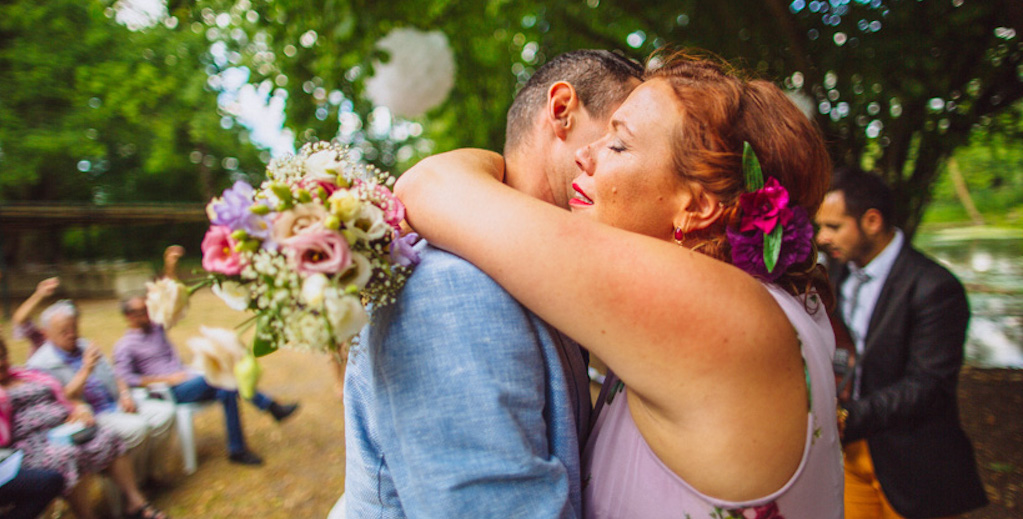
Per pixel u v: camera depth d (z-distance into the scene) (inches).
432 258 34.1
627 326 27.2
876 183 80.3
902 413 70.7
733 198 34.2
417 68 144.5
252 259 28.5
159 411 169.0
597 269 27.8
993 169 992.9
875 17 167.8
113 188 780.6
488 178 35.9
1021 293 431.8
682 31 209.6
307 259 28.5
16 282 514.0
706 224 35.0
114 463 147.7
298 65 192.4
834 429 32.6
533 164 47.1
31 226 534.0
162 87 507.5
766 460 27.3
